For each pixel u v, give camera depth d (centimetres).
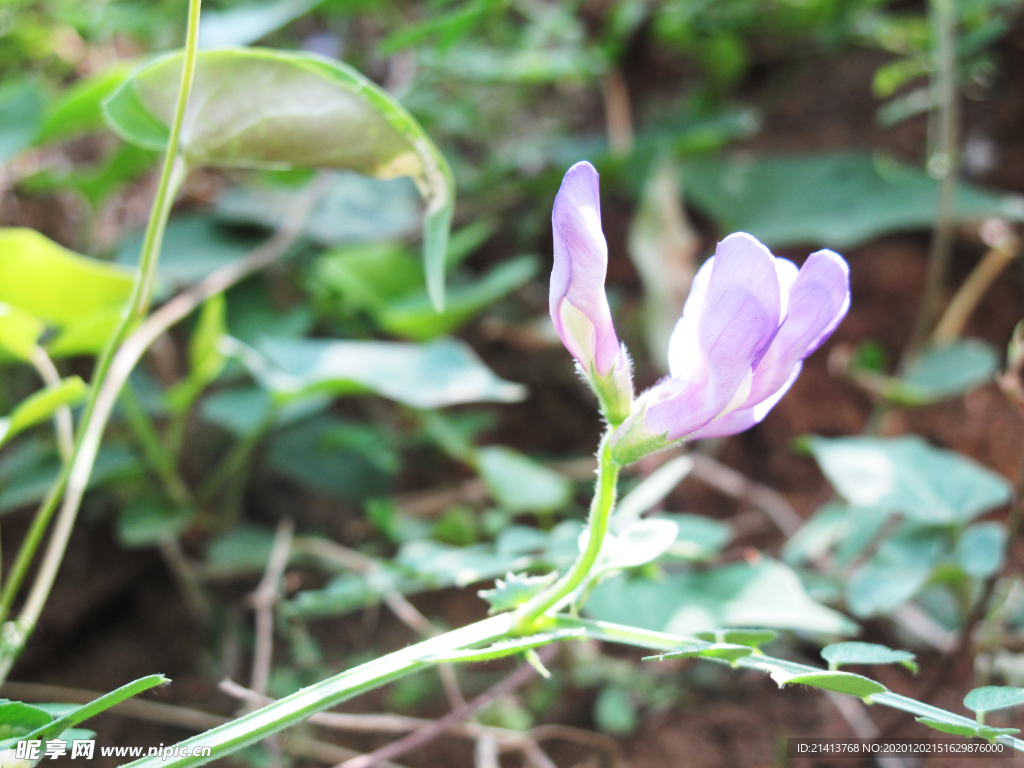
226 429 36
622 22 48
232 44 32
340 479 34
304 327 37
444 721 22
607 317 17
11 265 23
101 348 25
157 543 33
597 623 18
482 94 50
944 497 24
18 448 35
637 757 27
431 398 27
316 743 26
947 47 36
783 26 46
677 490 35
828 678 17
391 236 41
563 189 17
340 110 19
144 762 17
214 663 30
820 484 35
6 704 17
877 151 45
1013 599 26
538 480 29
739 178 44
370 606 31
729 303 17
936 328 39
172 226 40
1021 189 42
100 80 29
